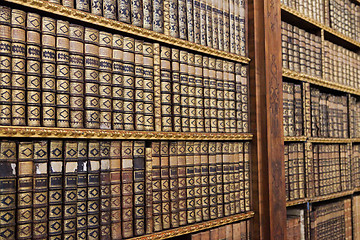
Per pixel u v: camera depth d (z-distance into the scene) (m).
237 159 2.55
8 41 1.51
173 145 2.12
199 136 2.25
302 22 3.22
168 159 2.11
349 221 3.69
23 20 1.56
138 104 1.96
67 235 1.63
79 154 1.71
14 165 1.50
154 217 2.00
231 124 2.53
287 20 3.17
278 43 2.81
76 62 1.71
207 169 2.33
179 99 2.18
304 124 3.10
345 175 3.63
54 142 1.63
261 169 2.64
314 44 3.32
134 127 1.95
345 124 3.72
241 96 2.63
